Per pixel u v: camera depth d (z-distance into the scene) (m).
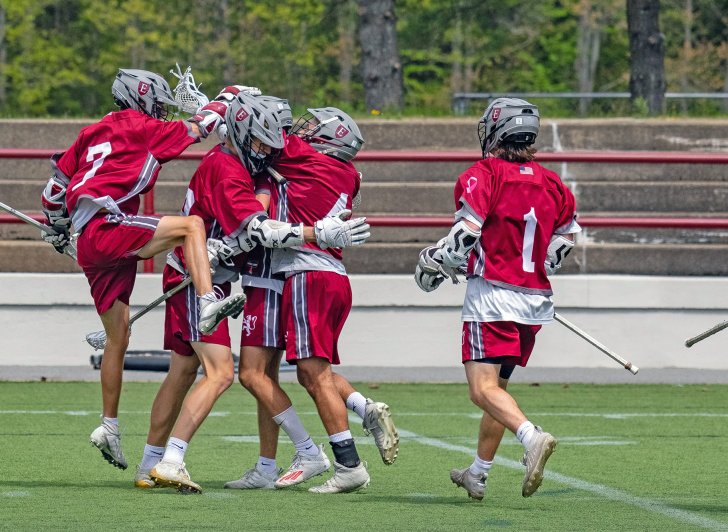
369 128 47.41
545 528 16.05
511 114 18.38
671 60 174.38
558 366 37.78
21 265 41.53
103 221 19.33
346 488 19.34
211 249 18.97
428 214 43.69
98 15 148.75
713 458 23.52
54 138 46.19
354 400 19.72
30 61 153.12
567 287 37.66
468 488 18.64
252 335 19.55
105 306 19.77
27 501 17.97
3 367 36.84
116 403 20.06
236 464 22.50
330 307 19.39
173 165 44.66
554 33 171.25
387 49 72.44
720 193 44.50
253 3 145.38
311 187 19.44
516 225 18.12
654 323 37.75
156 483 18.91
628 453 24.17
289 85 159.75
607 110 80.00
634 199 44.38
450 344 37.66
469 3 131.62
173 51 151.12
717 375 37.34
